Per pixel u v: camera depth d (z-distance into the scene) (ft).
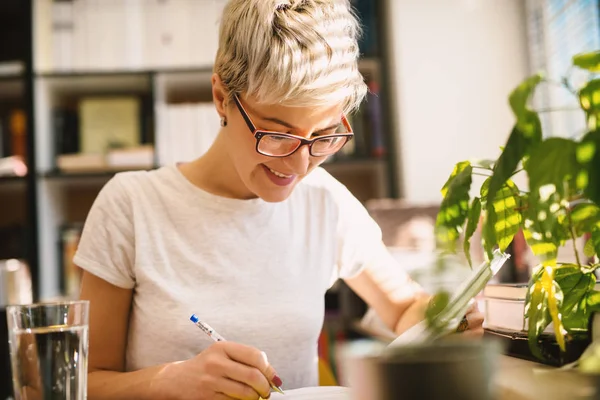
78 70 9.84
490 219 2.19
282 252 4.12
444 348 1.52
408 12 10.14
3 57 10.73
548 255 2.22
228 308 3.92
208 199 4.05
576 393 1.82
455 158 9.98
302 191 4.33
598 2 8.00
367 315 5.01
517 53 10.07
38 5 9.91
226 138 3.56
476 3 10.13
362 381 1.51
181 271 3.94
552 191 1.83
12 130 10.12
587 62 2.03
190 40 9.90
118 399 3.22
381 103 10.06
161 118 9.79
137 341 3.90
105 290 3.91
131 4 9.89
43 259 9.73
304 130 3.23
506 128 10.00
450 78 10.08
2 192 10.99
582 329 2.40
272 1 3.21
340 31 3.27
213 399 2.97
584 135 1.77
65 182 10.34
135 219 3.97
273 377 2.98
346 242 4.42
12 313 2.59
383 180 10.15
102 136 10.01
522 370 2.20
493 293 2.92
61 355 2.56
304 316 4.07
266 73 3.05
